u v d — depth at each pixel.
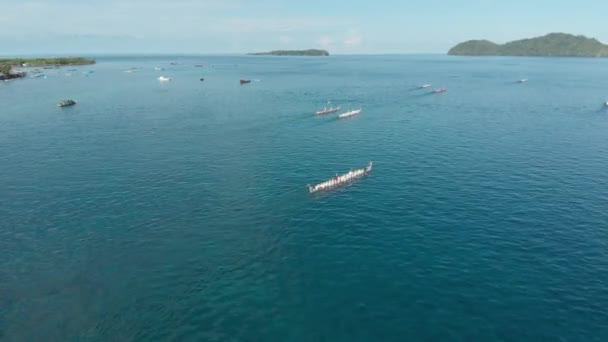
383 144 96.50
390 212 59.97
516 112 137.62
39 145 96.94
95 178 74.62
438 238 52.44
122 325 38.84
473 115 133.00
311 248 51.00
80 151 91.69
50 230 55.75
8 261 48.72
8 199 65.69
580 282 43.34
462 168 78.38
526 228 54.44
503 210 59.84
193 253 50.22
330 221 57.72
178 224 57.25
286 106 151.38
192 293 43.16
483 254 48.66
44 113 138.12
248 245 51.88
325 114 134.50
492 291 42.28
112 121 124.19
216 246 51.72
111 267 47.56
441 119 126.56
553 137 102.12
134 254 50.09
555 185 69.25
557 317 38.59
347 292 42.78
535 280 43.78
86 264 48.16
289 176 75.44
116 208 62.22
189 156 87.69
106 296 42.81
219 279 45.34
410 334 37.06
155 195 67.00
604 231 53.34
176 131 110.50
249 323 38.84
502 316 38.88
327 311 40.16
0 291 43.53
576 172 75.62
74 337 37.47
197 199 65.38
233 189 69.38
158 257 49.44
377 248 50.59
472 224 55.81
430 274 45.28
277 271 46.56
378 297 41.91
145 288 44.00
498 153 88.06
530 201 62.84
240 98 173.25
